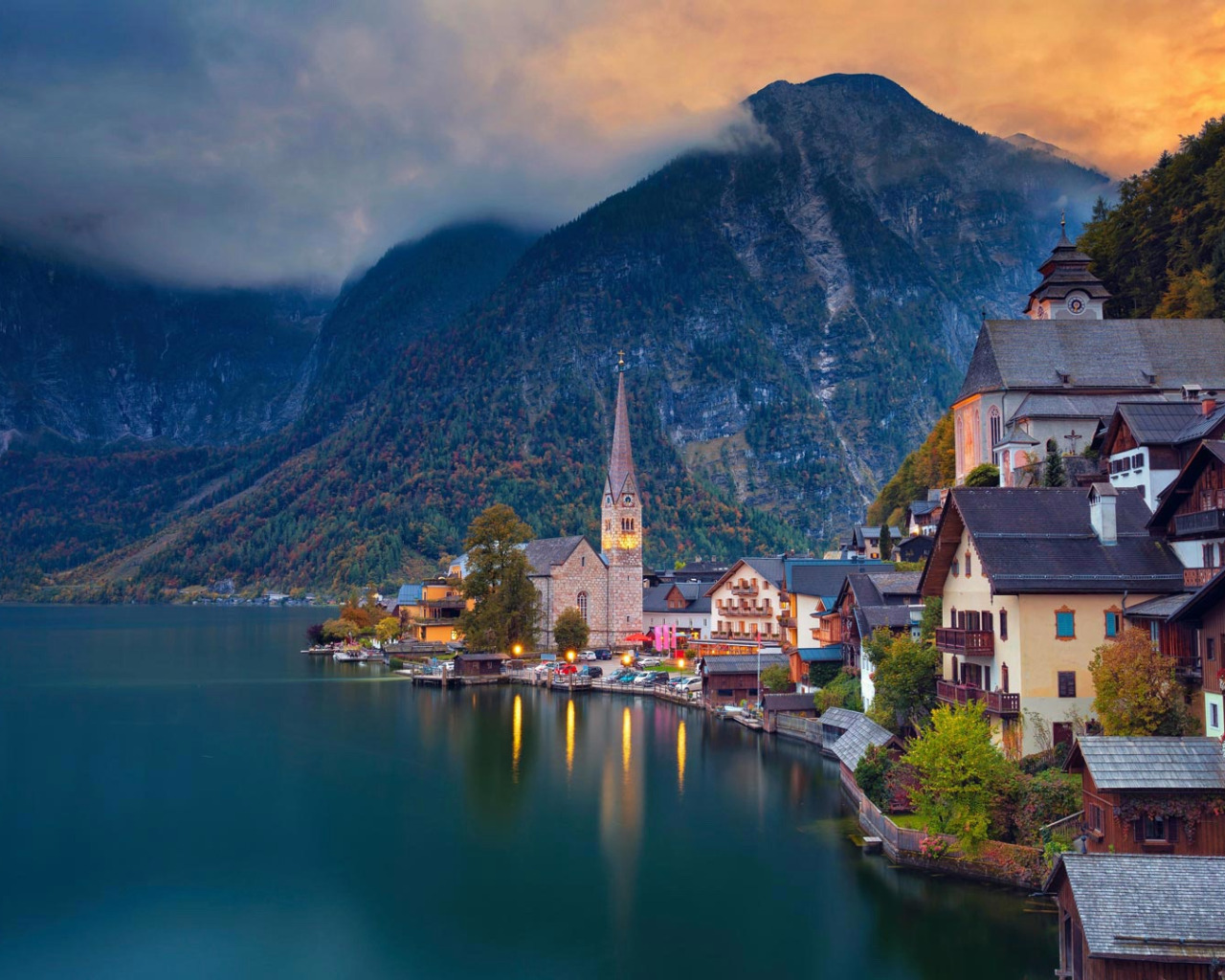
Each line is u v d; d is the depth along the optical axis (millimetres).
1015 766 69562
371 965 63281
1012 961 59312
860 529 196250
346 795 100125
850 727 97000
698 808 92750
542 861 80250
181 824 91250
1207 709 60875
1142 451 78312
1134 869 45312
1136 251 165500
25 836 87625
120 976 62562
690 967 62062
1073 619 71125
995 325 134250
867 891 69375
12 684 184375
